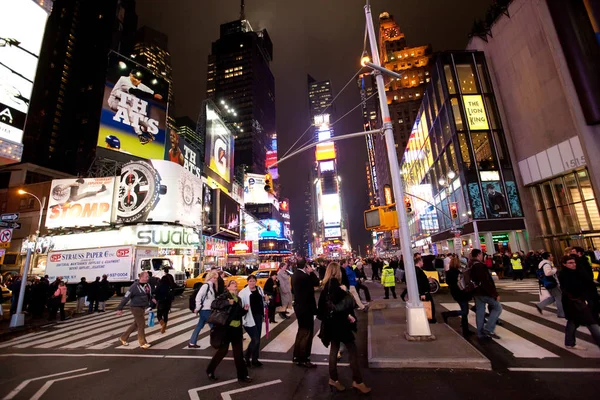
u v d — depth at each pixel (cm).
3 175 4228
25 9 962
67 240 3231
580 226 2436
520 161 3036
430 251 4597
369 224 880
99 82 10762
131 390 515
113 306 1766
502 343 670
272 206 10625
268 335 877
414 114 8594
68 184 3381
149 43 17362
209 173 5591
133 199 3161
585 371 500
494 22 3328
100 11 11881
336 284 491
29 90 953
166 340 872
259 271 2167
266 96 16712
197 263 3562
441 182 3572
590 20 2103
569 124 2470
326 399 448
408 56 9038
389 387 478
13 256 3619
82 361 702
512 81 3109
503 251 2938
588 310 564
